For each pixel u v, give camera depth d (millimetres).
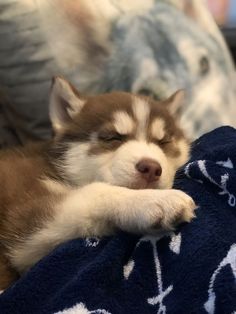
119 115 297
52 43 356
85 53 366
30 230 249
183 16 410
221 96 394
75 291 211
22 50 354
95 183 261
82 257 231
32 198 261
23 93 364
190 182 258
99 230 243
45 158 303
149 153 276
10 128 389
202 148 309
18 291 219
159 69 379
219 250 220
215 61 405
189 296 211
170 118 320
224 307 204
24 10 349
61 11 360
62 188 275
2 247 258
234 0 634
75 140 298
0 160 299
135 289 219
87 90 367
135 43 377
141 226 231
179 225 232
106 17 374
